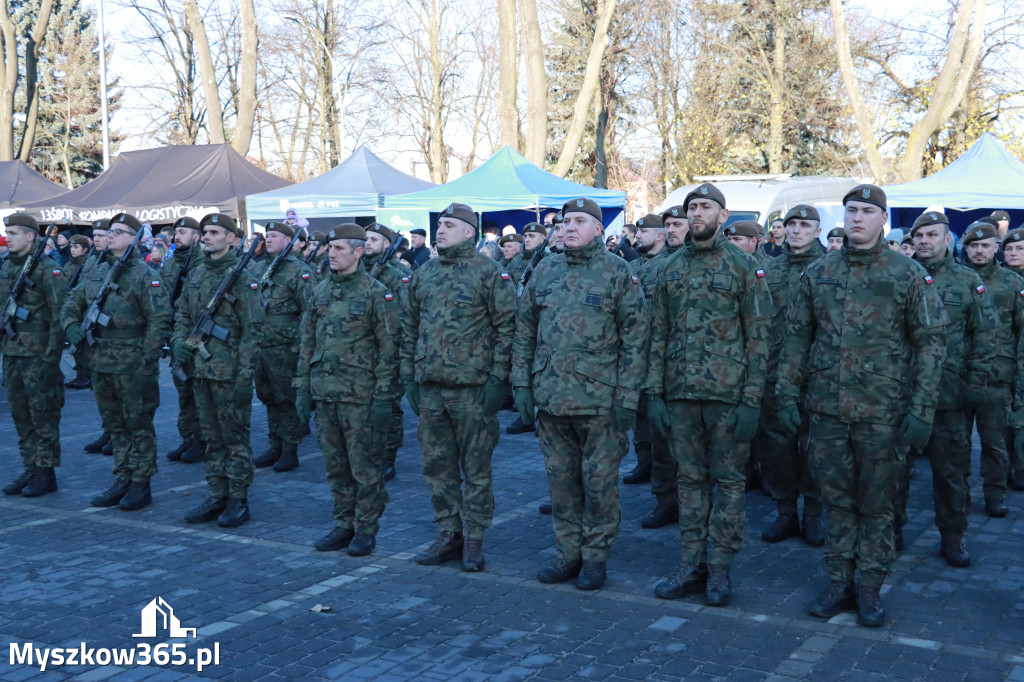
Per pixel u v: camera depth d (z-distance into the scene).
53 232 7.80
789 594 5.18
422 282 5.66
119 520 6.95
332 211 16.88
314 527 6.67
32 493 7.69
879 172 22.59
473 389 5.55
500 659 4.37
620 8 33.22
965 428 5.70
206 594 5.32
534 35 21.64
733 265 4.96
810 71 32.69
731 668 4.22
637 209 41.16
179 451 9.08
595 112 35.38
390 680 4.17
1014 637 4.55
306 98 38.56
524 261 10.02
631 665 4.27
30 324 7.57
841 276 4.75
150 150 21.48
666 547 6.09
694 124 31.89
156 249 15.06
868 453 4.65
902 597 5.12
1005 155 16.50
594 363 5.16
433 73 37.66
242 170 20.52
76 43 47.62
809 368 4.86
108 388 7.22
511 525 6.67
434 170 38.47
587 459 5.25
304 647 4.55
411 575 5.59
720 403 4.97
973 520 6.68
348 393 5.82
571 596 5.20
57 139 47.19
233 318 6.71
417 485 7.91
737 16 31.91
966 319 5.70
